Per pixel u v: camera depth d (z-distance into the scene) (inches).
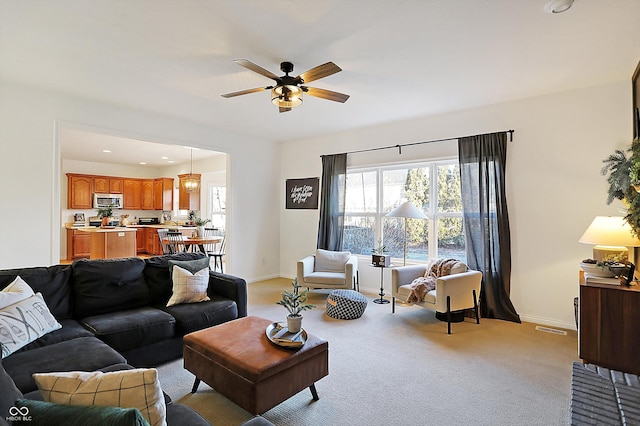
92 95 145.0
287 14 84.4
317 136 226.2
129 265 119.6
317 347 84.0
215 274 137.6
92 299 106.7
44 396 39.0
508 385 94.9
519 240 152.4
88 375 40.5
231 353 78.1
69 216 331.0
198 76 124.2
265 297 187.6
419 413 81.9
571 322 140.7
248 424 51.7
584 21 87.3
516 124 152.6
